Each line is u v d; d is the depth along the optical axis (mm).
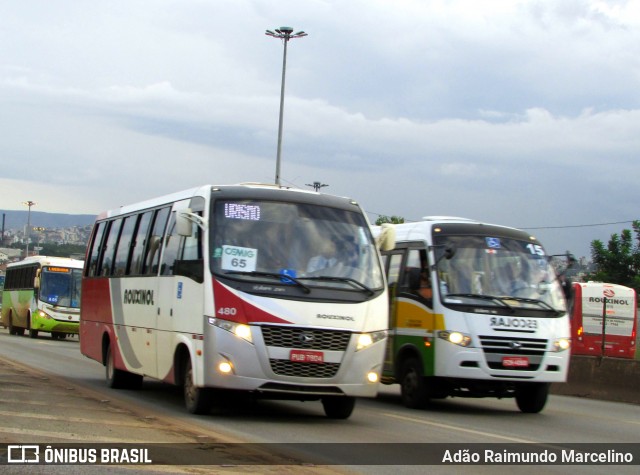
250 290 12344
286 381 12258
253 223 12992
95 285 19188
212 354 12289
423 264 16469
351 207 13914
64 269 44906
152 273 15242
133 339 16141
